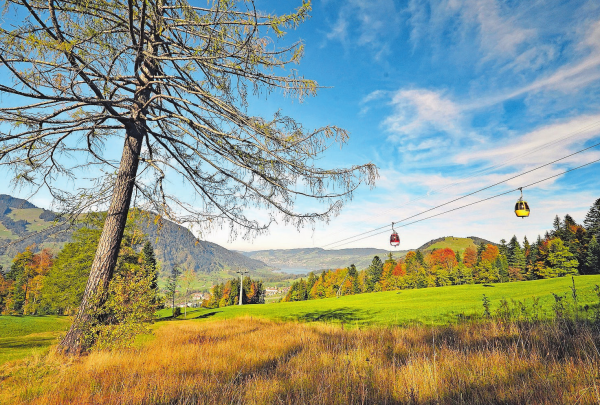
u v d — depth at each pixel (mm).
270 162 6137
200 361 5871
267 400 3393
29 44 4055
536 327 6109
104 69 5672
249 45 5227
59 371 5051
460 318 12203
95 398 3684
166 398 3486
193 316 36906
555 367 3514
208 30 5332
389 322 15508
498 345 5082
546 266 68375
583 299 12406
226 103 6387
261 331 11578
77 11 4977
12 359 6234
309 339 8219
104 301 6707
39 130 5391
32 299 48406
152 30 6238
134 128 7254
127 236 16156
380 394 3428
